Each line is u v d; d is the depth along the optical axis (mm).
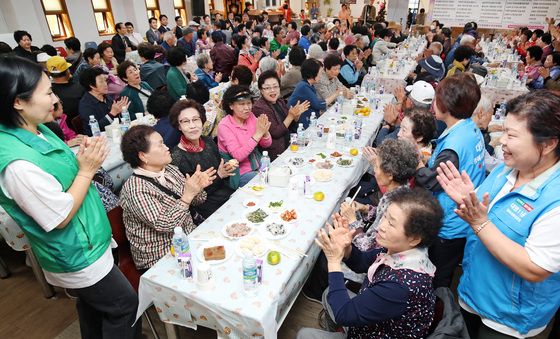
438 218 1077
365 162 2668
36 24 7387
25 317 2053
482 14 9680
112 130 2904
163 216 1594
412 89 2637
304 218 1742
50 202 1134
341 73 4816
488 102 2584
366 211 2107
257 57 6215
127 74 3629
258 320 1171
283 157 2510
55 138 1306
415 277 1069
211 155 2230
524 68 5359
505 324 1139
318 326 1993
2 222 1903
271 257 1419
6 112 1083
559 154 967
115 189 2723
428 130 1903
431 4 10133
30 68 1096
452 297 1184
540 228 943
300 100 3451
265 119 2453
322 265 2049
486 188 1231
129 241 1732
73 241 1271
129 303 1512
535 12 9086
